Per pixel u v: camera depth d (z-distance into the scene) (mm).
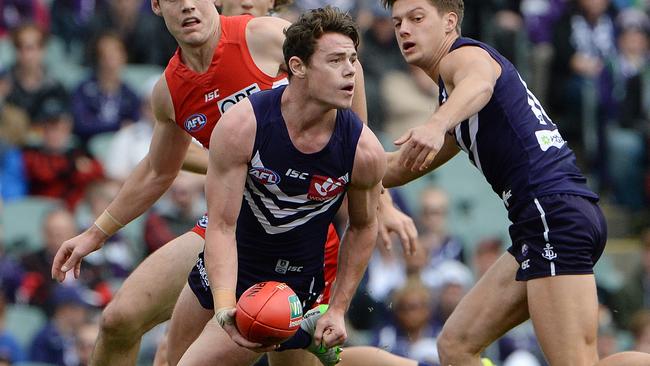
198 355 20234
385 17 47875
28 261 37688
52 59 48219
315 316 20469
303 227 19547
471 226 46844
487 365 23156
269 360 22359
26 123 42625
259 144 18609
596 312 20266
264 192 19094
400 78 47719
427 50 20906
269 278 20031
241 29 21078
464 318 21469
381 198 23375
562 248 20203
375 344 36312
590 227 20344
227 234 18969
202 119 21391
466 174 47812
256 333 18375
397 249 39000
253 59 20969
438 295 38188
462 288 37781
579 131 51438
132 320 22516
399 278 38812
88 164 41906
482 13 50375
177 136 22203
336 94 18125
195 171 24156
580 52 51844
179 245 22812
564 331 20094
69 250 22906
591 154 51531
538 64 51344
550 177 20594
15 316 36875
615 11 53406
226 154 18609
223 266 18875
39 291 37312
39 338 35844
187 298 21281
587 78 51406
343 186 19062
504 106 20719
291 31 18281
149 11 48750
